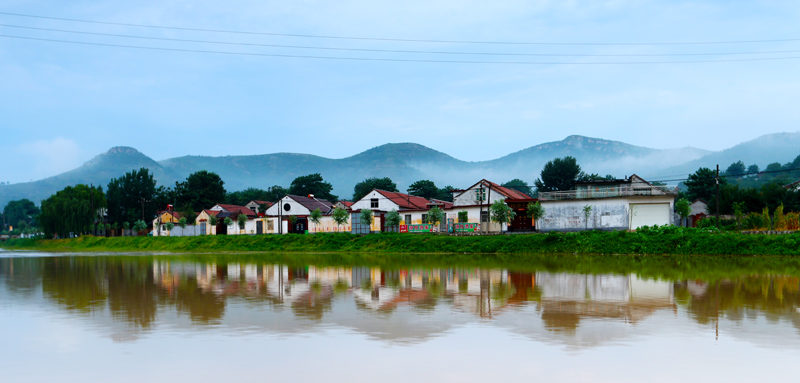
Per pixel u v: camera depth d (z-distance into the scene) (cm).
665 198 6412
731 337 1803
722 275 3559
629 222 6475
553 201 7162
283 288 3119
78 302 2652
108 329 1988
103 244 10406
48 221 11094
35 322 2136
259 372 1465
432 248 6525
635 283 3191
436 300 2617
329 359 1579
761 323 2019
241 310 2369
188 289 3117
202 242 8788
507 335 1856
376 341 1786
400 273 3950
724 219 7744
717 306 2381
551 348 1684
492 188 7675
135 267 4962
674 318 2123
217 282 3478
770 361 1534
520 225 7569
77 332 1945
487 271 4016
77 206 11044
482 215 7588
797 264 4234
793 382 1364
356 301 2605
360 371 1466
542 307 2395
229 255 7006
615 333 1875
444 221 7994
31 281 3697
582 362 1537
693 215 8888
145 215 13838
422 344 1744
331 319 2152
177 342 1784
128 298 2767
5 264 5622
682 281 3256
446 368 1488
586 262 4703
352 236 7512
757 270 3838
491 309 2356
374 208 8706
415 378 1408
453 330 1942
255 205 11850
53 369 1510
